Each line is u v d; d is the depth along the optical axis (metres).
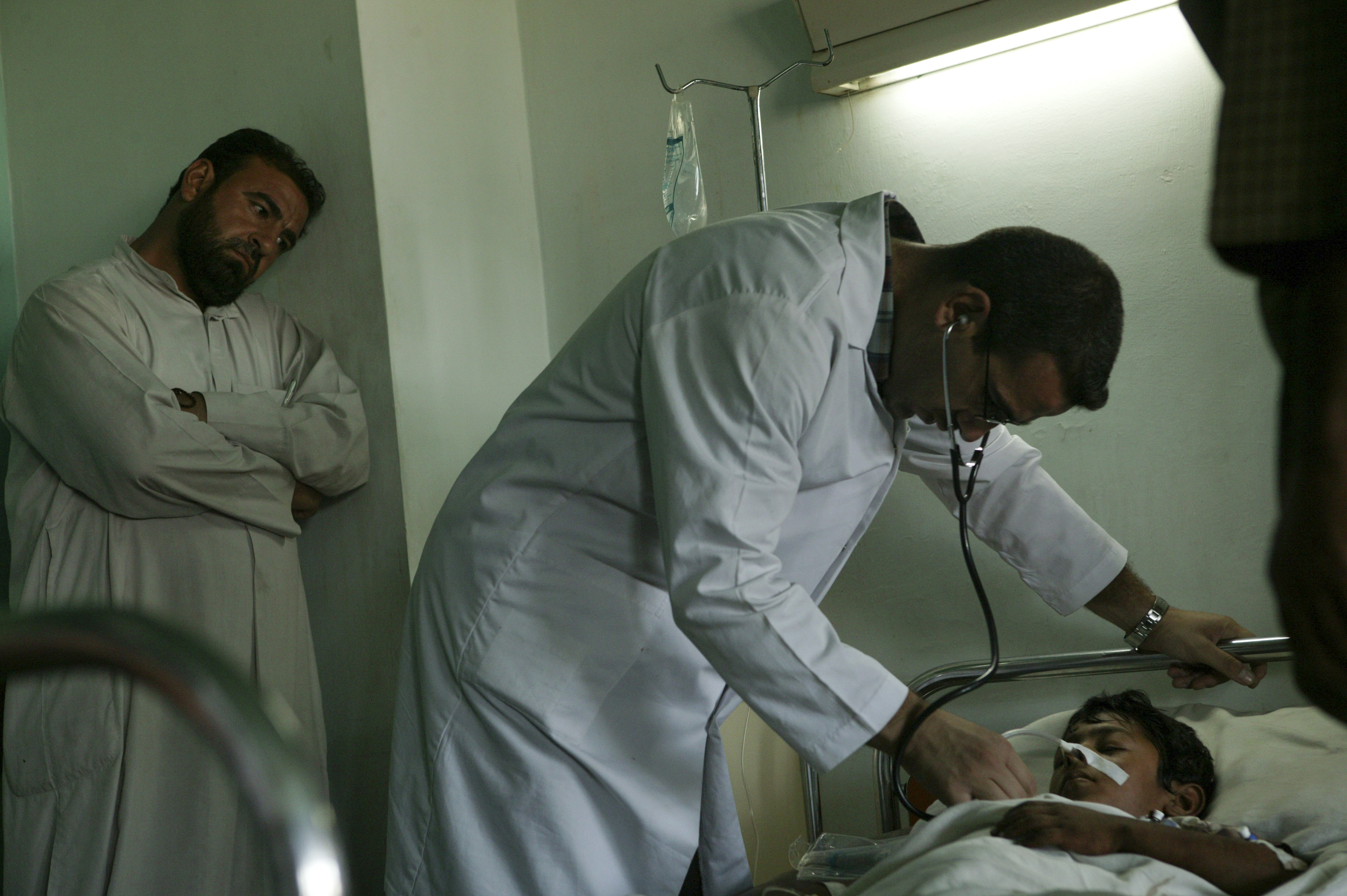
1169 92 1.78
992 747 1.04
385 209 2.09
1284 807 1.33
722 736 1.79
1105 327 1.10
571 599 1.29
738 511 1.06
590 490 1.28
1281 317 0.47
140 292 1.95
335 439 1.97
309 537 2.14
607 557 1.29
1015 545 1.62
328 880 0.36
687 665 1.30
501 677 1.26
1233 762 1.50
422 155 2.18
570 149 2.41
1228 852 1.14
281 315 2.15
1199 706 1.67
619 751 1.27
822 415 1.17
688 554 1.07
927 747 1.05
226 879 1.78
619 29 2.34
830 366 1.15
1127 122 1.82
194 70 2.27
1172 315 1.79
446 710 1.31
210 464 1.81
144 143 2.33
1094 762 1.40
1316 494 0.41
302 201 2.05
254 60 2.20
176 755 1.81
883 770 1.70
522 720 1.26
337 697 2.11
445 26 2.27
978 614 1.94
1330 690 0.42
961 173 1.96
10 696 1.83
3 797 1.88
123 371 1.78
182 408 1.82
